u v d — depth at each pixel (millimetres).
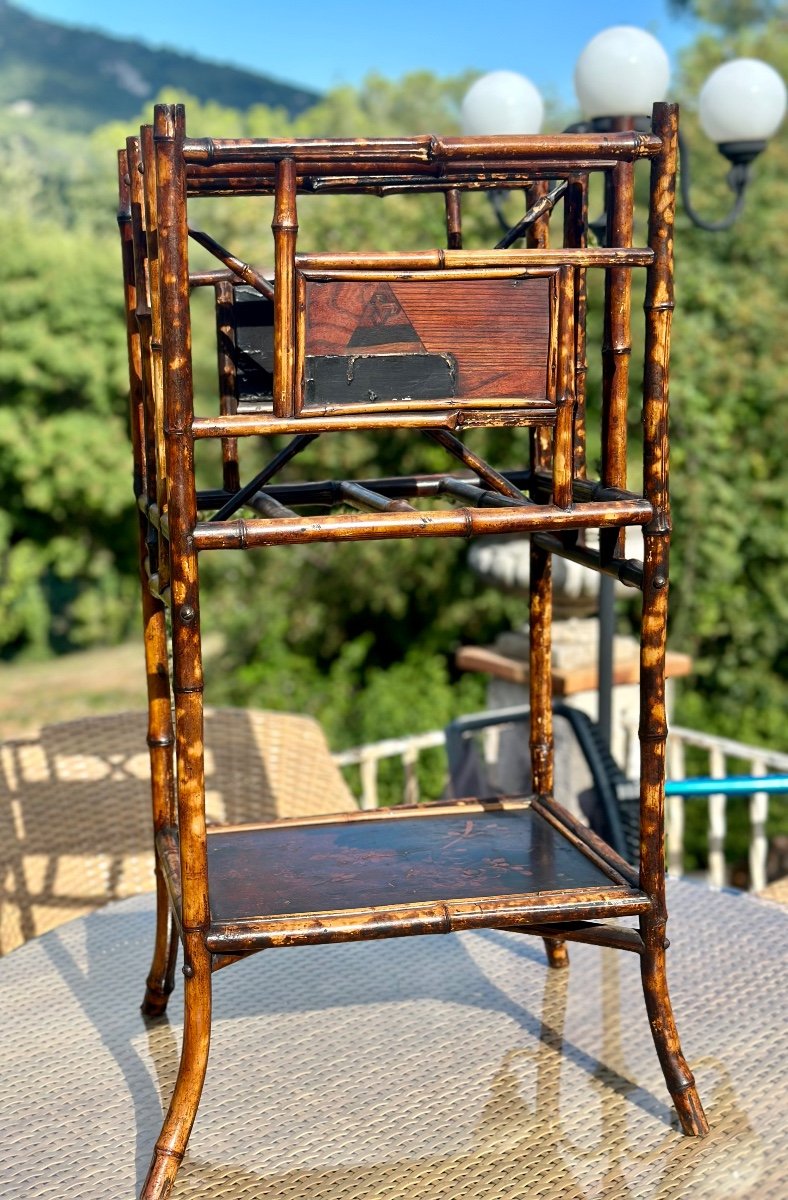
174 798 1562
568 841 1482
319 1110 1326
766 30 7992
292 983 1637
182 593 1128
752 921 1746
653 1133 1271
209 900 1271
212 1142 1271
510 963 1688
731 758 6035
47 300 13008
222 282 1464
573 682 3297
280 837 1516
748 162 2799
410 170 1151
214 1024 1525
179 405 1099
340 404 1164
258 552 7805
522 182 1545
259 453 7410
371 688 7016
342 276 1140
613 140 1151
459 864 1394
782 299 6773
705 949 1666
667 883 1880
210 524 1130
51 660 14055
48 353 12742
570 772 2820
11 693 12578
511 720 2699
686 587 6918
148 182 1271
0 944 2068
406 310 1169
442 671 6945
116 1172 1224
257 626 8023
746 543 7012
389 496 1626
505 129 2486
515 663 3504
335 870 1375
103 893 2211
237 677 7629
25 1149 1267
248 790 2373
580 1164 1221
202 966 1188
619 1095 1344
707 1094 1335
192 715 1150
